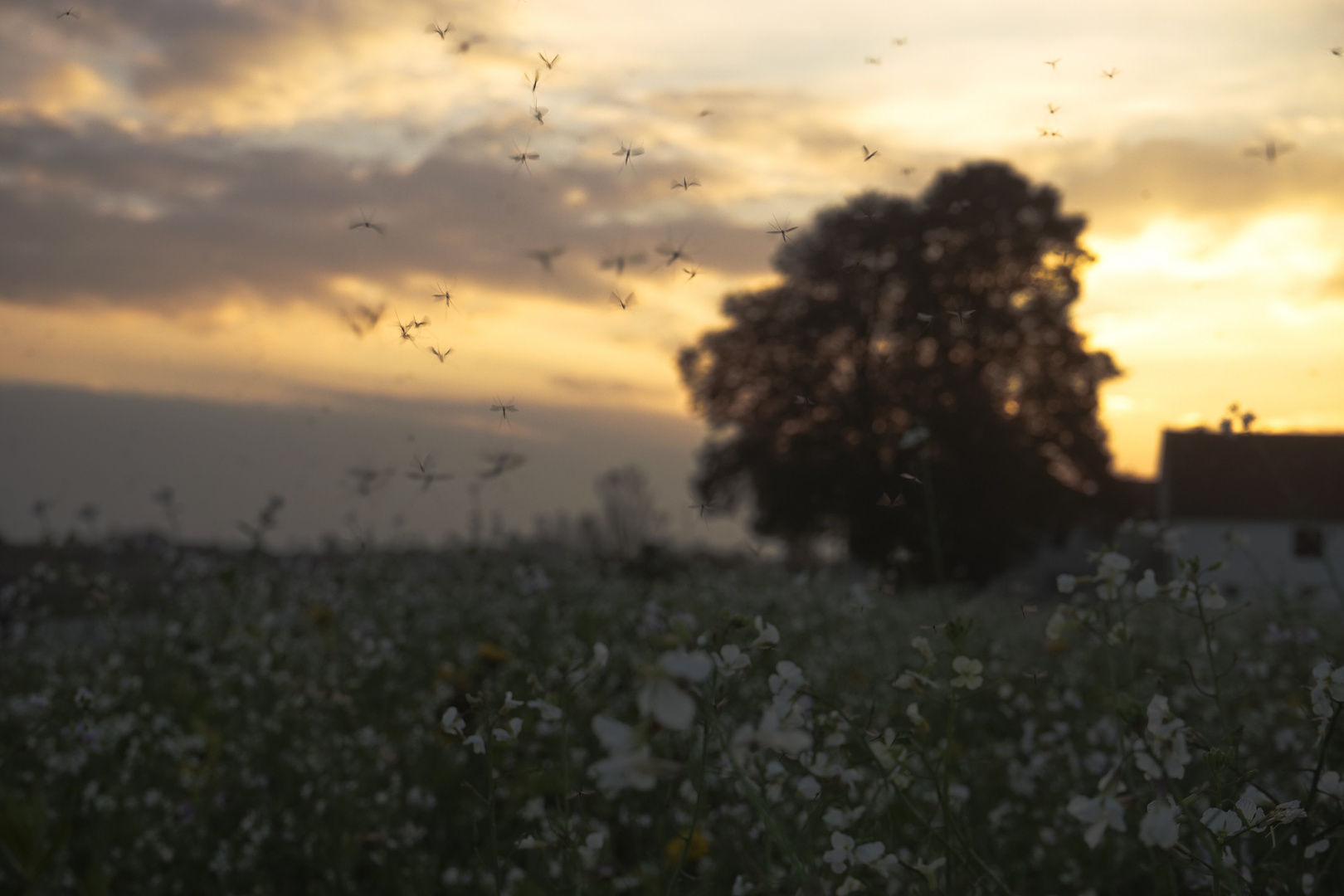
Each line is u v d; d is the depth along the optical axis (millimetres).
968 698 1942
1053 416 31672
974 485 28297
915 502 26422
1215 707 3639
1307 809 1615
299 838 3518
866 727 1938
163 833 3445
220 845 3473
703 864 2461
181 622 6086
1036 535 32844
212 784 3818
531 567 6301
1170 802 1394
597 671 2070
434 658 5809
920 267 28969
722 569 9812
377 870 3428
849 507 28859
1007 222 30219
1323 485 27688
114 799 3461
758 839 2455
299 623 6332
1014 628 8000
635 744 1005
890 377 29922
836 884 1933
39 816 2414
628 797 3389
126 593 6496
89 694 3322
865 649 5910
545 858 2410
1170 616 5898
